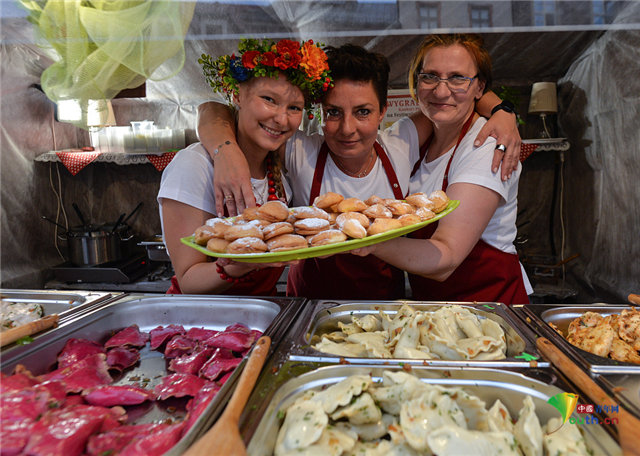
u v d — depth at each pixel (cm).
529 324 118
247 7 220
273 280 167
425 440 75
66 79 195
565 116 340
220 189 127
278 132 136
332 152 164
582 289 324
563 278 329
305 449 75
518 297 161
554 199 359
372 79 137
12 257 310
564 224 357
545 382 90
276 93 128
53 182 352
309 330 117
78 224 381
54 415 86
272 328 116
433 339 107
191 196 136
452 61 138
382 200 119
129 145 346
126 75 201
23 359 109
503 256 157
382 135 169
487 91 162
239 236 104
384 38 252
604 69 277
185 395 101
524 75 338
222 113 154
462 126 154
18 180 317
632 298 132
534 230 369
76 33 177
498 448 73
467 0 208
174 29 179
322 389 94
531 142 317
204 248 108
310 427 78
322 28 238
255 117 132
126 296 148
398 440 78
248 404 82
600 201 301
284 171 172
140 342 130
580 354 100
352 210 115
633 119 255
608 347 104
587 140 313
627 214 269
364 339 112
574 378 89
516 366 97
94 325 131
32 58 304
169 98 356
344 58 135
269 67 125
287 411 84
